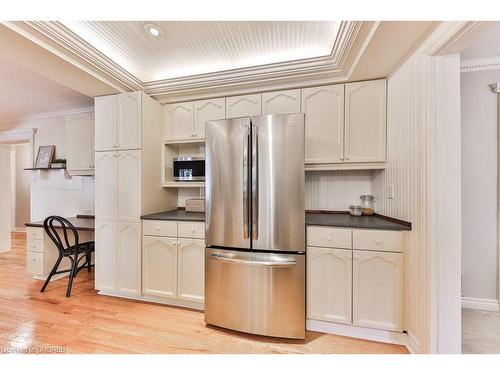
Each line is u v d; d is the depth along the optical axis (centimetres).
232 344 173
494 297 216
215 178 191
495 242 216
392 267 171
